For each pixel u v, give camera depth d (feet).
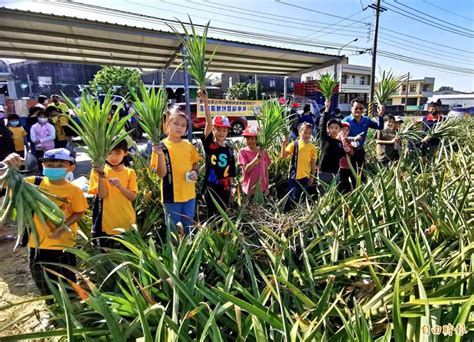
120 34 24.38
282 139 19.62
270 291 5.88
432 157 16.51
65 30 23.29
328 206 9.71
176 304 5.60
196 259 6.69
